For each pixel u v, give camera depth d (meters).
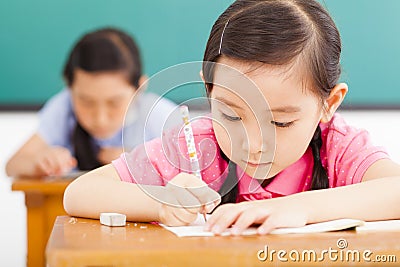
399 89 3.95
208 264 0.87
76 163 3.24
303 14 1.34
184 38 3.88
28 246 2.30
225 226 1.05
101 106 3.24
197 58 3.88
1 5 3.81
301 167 1.47
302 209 1.12
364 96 3.93
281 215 1.08
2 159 3.73
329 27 1.38
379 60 3.94
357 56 3.93
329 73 1.35
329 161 1.48
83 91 3.22
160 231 1.09
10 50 3.81
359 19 3.92
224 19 1.34
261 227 1.04
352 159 1.45
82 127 3.28
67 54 3.84
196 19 3.87
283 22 1.29
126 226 1.16
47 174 3.00
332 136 1.49
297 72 1.26
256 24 1.28
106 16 3.85
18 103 3.79
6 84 3.80
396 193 1.22
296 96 1.26
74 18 3.84
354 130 1.52
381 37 3.93
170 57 3.88
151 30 3.87
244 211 1.07
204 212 1.16
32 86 3.82
